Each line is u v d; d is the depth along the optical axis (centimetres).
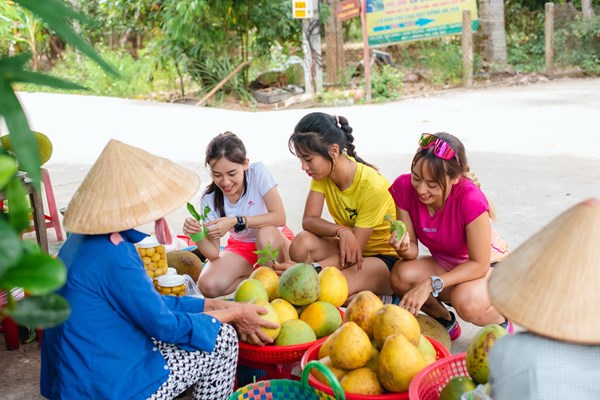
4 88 114
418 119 1038
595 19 1534
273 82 1443
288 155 824
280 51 1557
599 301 169
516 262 184
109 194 254
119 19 1490
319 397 256
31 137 113
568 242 175
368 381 251
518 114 1040
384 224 386
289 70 1448
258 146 890
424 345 275
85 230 248
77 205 256
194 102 1396
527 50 1672
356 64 1521
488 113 1064
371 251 393
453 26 1357
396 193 355
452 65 1455
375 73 1393
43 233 390
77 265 252
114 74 123
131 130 1047
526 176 682
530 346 178
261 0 1351
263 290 311
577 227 176
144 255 343
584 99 1161
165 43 1401
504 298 180
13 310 110
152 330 255
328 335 303
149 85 1533
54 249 435
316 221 389
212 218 411
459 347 364
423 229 348
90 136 1002
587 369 171
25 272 104
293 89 1395
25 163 111
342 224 397
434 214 343
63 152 894
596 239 174
